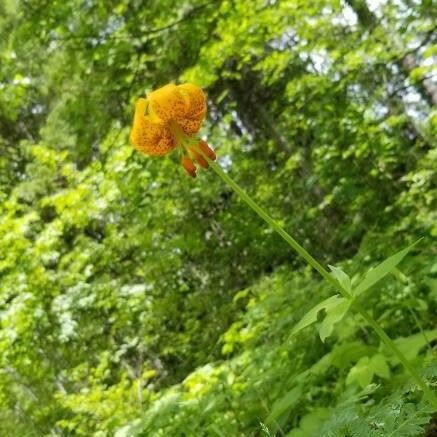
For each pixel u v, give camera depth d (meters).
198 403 3.34
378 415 1.52
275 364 3.64
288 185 9.01
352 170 6.67
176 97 1.51
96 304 8.29
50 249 7.74
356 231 6.57
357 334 3.54
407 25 4.76
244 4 5.99
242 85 10.55
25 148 10.98
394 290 3.25
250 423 3.06
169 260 9.24
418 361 2.41
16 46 6.83
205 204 9.27
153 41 6.56
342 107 6.76
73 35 6.59
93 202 7.40
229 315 8.92
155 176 7.38
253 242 9.35
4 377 8.27
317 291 4.15
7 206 7.63
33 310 7.38
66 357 8.73
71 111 7.81
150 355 9.59
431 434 2.18
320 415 2.37
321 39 6.52
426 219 4.93
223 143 9.44
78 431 6.72
